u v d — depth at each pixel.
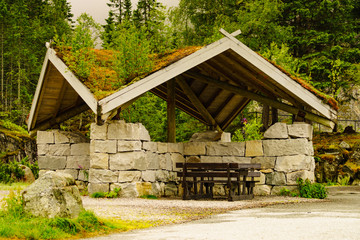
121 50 15.41
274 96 19.09
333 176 28.06
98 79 15.59
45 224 7.93
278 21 37.69
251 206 12.53
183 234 7.36
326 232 7.15
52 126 20.44
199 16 40.03
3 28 60.09
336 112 17.19
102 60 17.66
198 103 20.55
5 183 20.98
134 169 15.37
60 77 17.66
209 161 18.11
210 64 18.33
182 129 32.16
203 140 20.48
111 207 11.87
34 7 73.69
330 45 39.12
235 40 16.22
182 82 19.61
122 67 15.17
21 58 60.44
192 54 15.77
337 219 9.04
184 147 18.58
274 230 7.52
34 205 8.41
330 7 37.91
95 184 15.13
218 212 11.11
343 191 20.59
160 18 18.16
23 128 41.69
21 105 51.97
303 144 16.45
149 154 16.27
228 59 17.09
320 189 15.87
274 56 26.83
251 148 17.34
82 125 37.22
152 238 7.03
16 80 58.72
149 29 17.88
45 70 17.20
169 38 18.14
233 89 18.83
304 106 17.69
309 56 36.91
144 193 15.59
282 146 16.73
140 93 14.84
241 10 36.66
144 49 15.18
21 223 7.89
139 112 29.03
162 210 11.36
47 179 8.57
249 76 18.02
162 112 30.73
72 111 20.20
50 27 65.62
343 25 39.38
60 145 18.56
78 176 17.97
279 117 45.44
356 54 37.47
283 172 16.61
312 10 38.72
